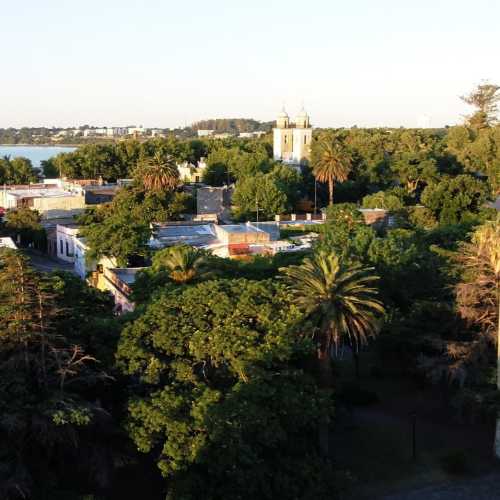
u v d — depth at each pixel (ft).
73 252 277.44
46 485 89.20
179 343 103.71
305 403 100.07
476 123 532.73
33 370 96.68
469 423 126.21
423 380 138.51
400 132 634.43
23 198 339.16
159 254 169.27
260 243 231.91
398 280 150.82
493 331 120.16
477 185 274.36
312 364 117.60
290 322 105.40
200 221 297.12
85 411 88.74
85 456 93.40
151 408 95.76
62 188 391.86
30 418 88.12
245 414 93.56
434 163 390.21
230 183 430.61
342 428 124.47
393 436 122.21
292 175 373.20
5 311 94.84
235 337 101.55
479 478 110.52
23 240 310.24
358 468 112.37
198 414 94.12
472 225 244.83
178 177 335.26
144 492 101.19
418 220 275.80
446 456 115.55
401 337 133.39
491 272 125.18
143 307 122.52
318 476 95.45
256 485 91.56
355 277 119.55
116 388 107.76
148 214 291.17
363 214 275.80
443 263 160.97
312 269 115.96
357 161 409.08
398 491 106.83
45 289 101.65
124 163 486.38
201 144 569.64
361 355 157.38
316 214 340.18
